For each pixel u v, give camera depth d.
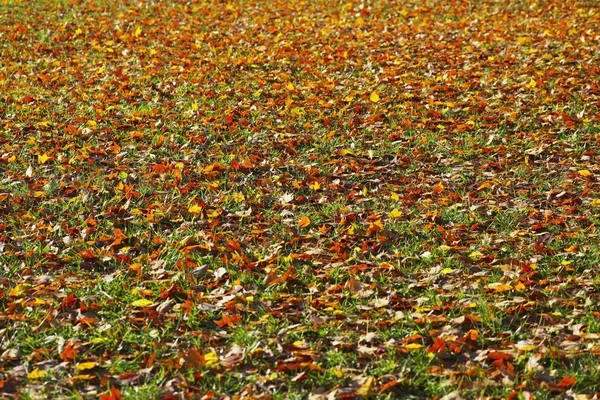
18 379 4.01
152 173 6.80
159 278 5.07
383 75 9.74
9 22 13.52
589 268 5.13
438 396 3.86
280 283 4.98
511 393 3.77
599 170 6.81
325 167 7.02
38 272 5.19
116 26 13.11
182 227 5.80
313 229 5.80
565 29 11.80
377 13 13.70
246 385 3.97
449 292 4.86
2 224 5.81
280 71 10.16
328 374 4.03
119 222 5.87
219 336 4.41
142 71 10.29
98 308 4.72
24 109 8.73
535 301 4.67
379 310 4.64
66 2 15.12
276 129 7.98
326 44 11.57
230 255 5.38
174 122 8.20
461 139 7.64
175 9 14.37
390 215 5.93
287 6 14.51
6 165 7.12
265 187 6.59
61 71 10.45
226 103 8.87
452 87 9.13
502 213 6.01
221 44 11.58
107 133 7.89
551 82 9.27
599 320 4.47
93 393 3.91
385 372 4.05
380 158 7.25
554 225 5.77
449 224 5.84
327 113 8.46
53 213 6.10
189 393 3.87
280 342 4.31
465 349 4.23
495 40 11.45
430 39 11.70
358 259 5.27
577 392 3.86
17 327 4.50
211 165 6.90
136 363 4.18
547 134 7.70
